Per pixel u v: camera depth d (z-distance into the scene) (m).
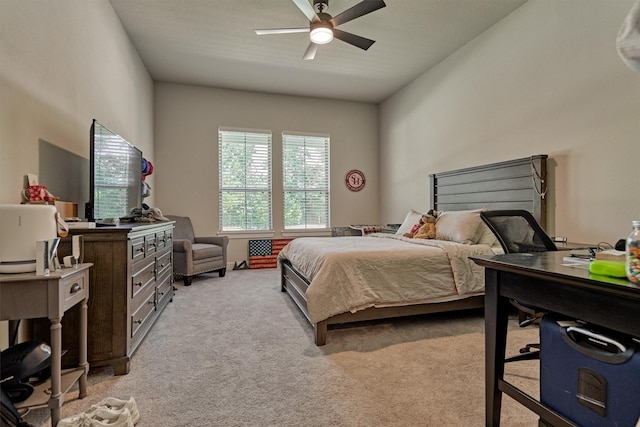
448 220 3.13
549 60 2.77
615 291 0.85
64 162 2.12
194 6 3.01
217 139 5.04
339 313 2.20
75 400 1.54
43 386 1.40
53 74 1.97
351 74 4.59
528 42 2.97
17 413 1.16
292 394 1.58
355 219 5.77
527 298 1.18
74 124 2.25
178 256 3.96
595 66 2.43
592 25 2.44
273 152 5.32
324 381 1.71
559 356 1.08
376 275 2.35
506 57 3.21
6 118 1.53
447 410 1.45
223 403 1.51
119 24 3.20
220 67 4.32
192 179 4.93
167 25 3.32
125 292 1.82
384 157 5.69
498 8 3.08
